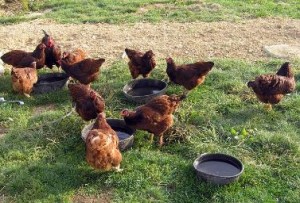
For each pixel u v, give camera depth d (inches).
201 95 150.3
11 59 165.8
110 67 173.2
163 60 179.5
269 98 135.9
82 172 114.3
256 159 118.4
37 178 112.1
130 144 122.9
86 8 251.1
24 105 148.0
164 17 233.0
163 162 117.0
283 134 126.6
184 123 133.6
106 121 124.2
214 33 209.5
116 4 255.9
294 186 108.3
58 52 167.9
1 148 124.1
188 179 111.2
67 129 132.1
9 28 221.1
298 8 247.6
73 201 105.9
